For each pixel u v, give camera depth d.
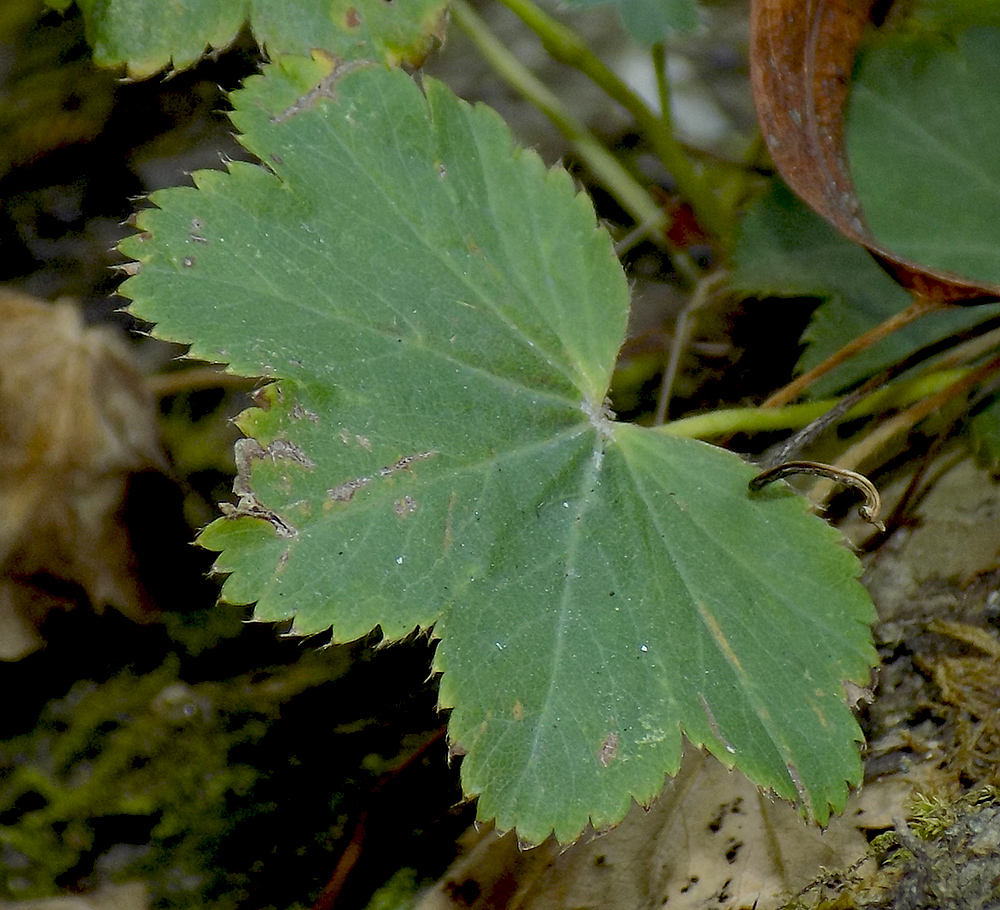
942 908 0.29
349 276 0.30
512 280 0.30
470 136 0.30
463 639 0.29
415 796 0.31
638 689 0.29
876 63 0.32
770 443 0.32
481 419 0.30
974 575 0.31
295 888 0.31
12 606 0.32
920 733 0.30
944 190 0.32
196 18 0.32
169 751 0.31
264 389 0.29
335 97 0.30
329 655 0.32
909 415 0.31
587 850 0.30
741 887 0.30
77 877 0.31
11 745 0.32
